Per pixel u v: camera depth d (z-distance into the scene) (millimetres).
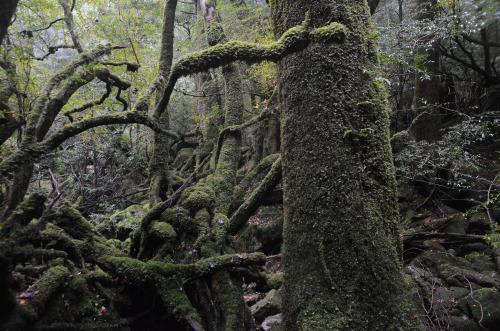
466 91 7203
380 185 2297
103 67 3992
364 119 2320
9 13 1765
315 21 2387
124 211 5707
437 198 5543
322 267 2201
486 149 5867
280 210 6082
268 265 5164
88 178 7324
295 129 2502
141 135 8375
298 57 2500
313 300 2178
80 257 2590
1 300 1584
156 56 7766
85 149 7637
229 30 8922
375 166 2297
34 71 5781
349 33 2354
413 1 8039
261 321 3480
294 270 2375
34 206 2184
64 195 7219
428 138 5926
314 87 2387
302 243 2352
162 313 2699
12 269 1682
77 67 3836
